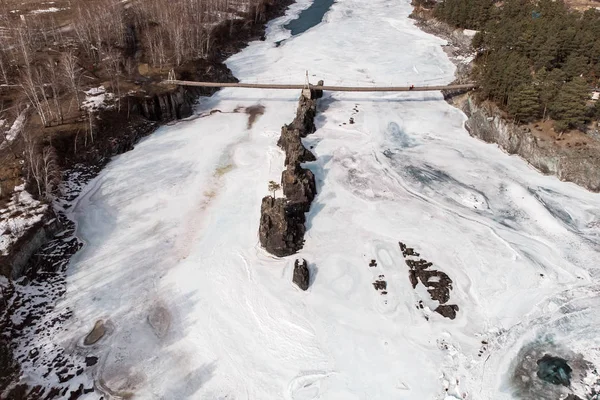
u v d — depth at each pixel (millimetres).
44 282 52969
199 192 69438
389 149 81688
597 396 41656
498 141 81875
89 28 108250
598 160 69688
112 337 46906
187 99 96062
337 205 66688
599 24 94688
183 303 50906
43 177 63969
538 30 92688
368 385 42406
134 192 69062
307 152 77250
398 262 56656
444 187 70875
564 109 72250
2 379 42594
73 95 85438
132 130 82812
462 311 50125
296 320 48844
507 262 56438
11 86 86500
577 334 47375
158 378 43094
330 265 56094
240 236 60625
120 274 54469
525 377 43344
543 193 68750
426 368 44062
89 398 41438
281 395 41594
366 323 48656
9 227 55500
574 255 57562
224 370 43781
